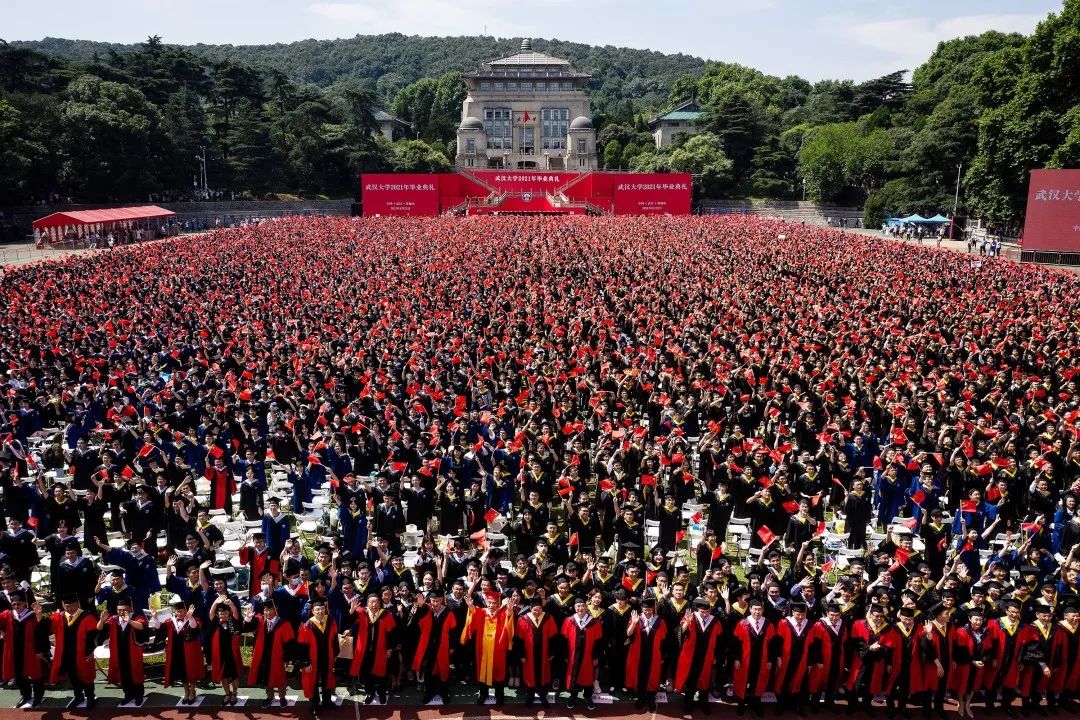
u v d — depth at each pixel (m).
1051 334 25.16
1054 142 54.12
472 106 132.38
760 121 103.88
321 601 10.62
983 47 98.62
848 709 10.91
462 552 12.52
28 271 38.00
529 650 10.84
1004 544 13.64
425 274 38.28
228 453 16.80
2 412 18.80
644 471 15.11
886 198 80.06
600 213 83.69
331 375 21.64
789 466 15.77
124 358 23.53
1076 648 10.49
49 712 10.73
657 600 11.01
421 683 11.49
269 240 52.78
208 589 11.30
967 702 10.80
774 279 36.31
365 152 101.81
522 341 25.42
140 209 68.81
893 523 15.57
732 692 11.18
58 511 14.33
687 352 23.78
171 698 11.07
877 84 100.00
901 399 19.67
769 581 10.90
